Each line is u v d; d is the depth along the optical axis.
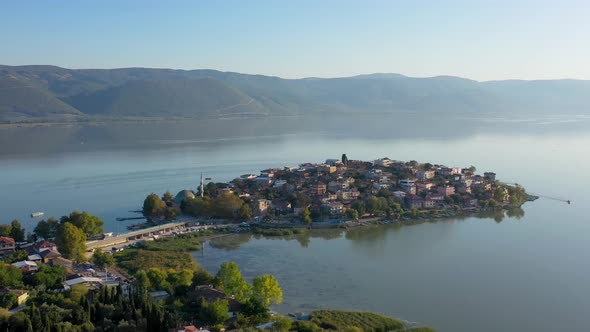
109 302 199.50
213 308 197.00
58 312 188.12
